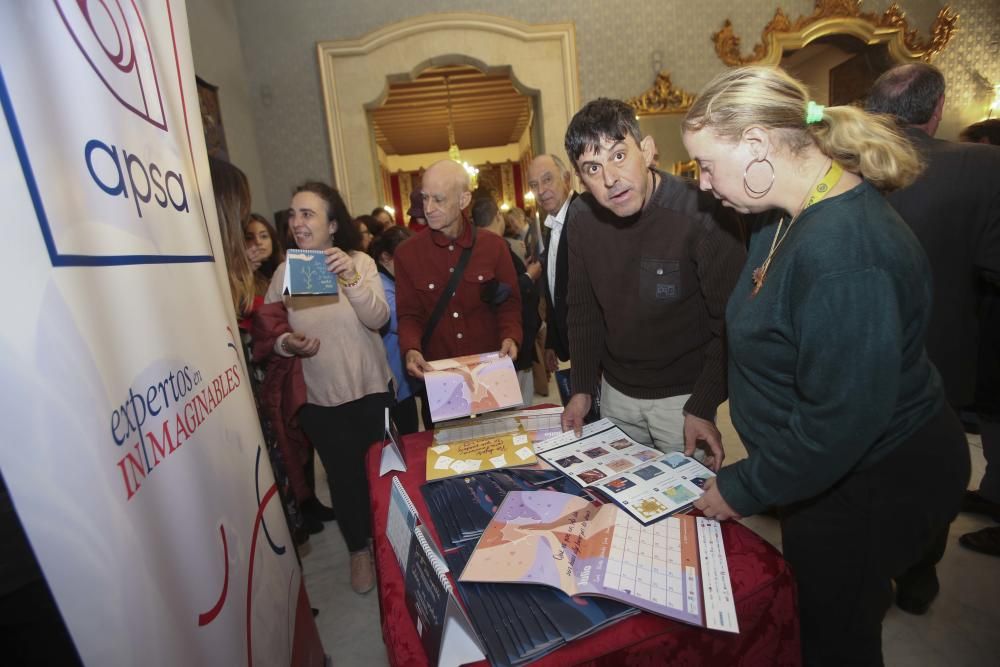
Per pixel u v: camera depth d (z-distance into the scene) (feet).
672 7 17.60
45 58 1.92
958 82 18.92
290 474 6.31
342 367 5.51
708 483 3.00
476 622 2.29
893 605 5.08
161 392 2.42
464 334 6.04
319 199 5.33
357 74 16.97
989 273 4.58
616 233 4.26
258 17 16.51
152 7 2.93
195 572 2.52
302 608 4.26
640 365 4.63
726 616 2.25
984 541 5.63
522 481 3.44
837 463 2.44
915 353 2.62
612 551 2.62
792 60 25.39
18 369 1.65
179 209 2.90
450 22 16.88
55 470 1.74
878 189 2.54
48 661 2.04
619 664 2.17
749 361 2.86
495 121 36.19
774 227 2.97
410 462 3.99
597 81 17.74
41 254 1.77
